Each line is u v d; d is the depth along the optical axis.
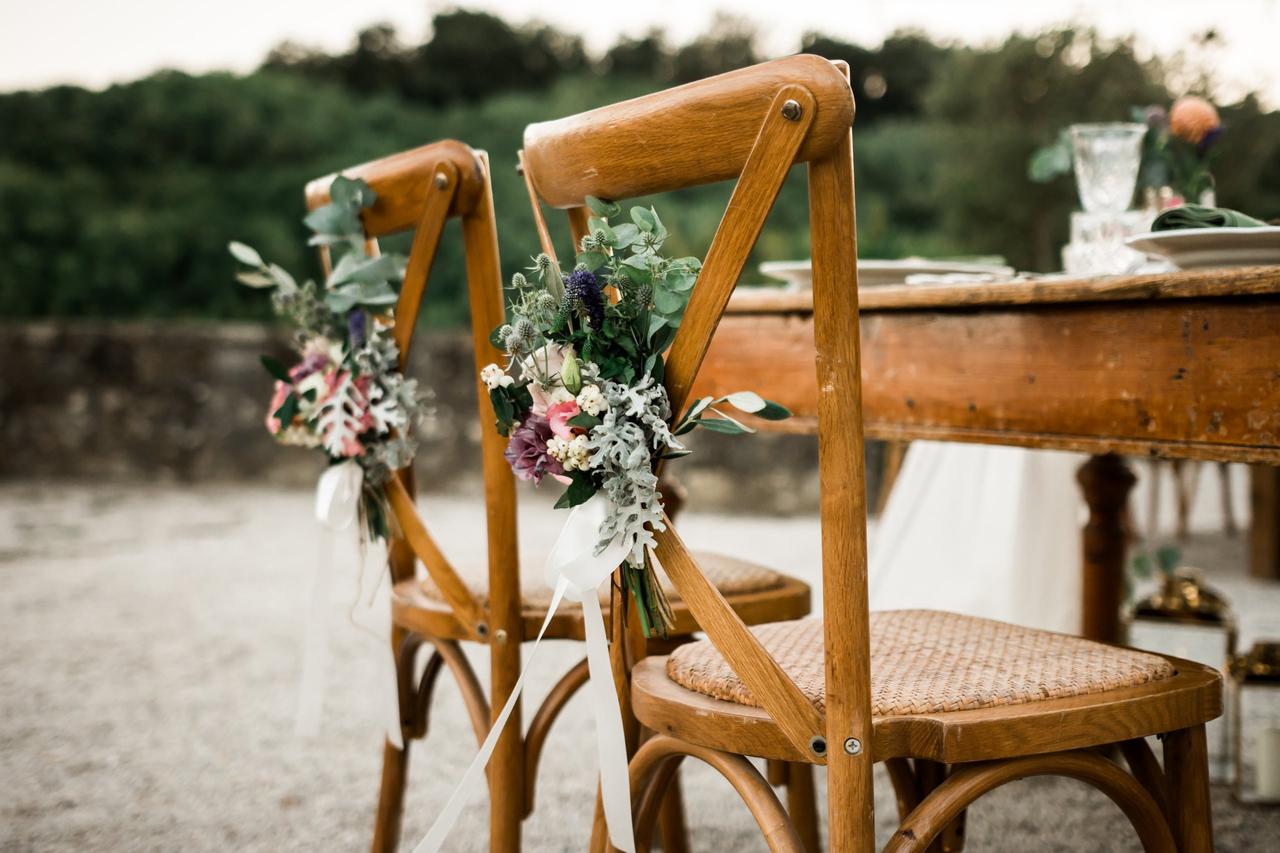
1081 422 1.12
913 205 8.44
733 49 10.80
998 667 1.00
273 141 8.25
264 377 6.11
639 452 0.89
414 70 10.99
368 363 1.28
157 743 2.28
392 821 1.52
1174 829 0.98
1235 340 0.97
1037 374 1.16
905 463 2.67
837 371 0.83
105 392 6.21
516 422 0.98
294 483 6.05
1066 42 6.84
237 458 6.13
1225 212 1.14
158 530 4.82
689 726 0.96
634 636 1.15
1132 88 6.55
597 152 0.94
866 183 8.57
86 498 5.67
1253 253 1.09
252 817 1.90
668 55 10.98
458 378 5.84
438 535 4.56
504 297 1.24
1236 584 3.76
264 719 2.43
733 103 0.84
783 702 0.90
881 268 1.59
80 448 6.23
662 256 0.94
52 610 3.45
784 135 0.81
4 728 2.38
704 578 0.92
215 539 4.61
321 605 1.42
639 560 0.94
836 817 0.87
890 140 8.71
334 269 1.38
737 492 5.41
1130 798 0.95
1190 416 1.01
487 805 1.96
